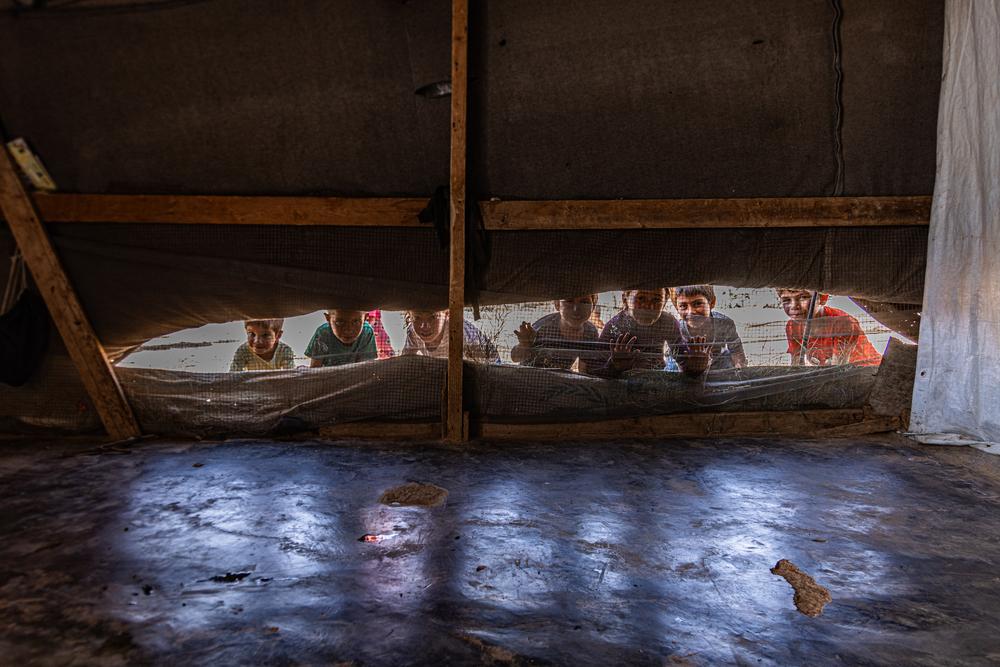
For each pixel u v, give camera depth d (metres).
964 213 3.74
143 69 3.35
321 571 2.24
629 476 3.37
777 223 3.79
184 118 3.47
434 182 3.73
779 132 3.68
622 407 4.16
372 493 3.07
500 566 2.30
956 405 3.94
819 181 3.79
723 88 3.59
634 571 2.28
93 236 3.63
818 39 3.52
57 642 1.79
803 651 1.81
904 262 3.93
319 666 1.69
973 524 2.74
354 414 4.09
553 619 1.95
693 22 3.46
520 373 4.08
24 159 3.42
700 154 3.72
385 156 3.66
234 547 2.44
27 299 3.72
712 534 2.62
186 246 3.71
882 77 3.61
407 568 2.27
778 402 4.24
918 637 1.88
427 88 3.49
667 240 3.87
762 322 4.28
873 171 3.78
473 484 3.22
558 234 3.83
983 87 3.60
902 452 3.82
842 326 4.24
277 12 3.29
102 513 2.77
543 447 3.94
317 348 4.54
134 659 1.72
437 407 4.11
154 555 2.36
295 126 3.55
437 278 3.91
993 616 2.00
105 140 3.47
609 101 3.60
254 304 3.94
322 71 3.44
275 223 3.67
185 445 3.90
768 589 2.16
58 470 3.36
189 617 1.93
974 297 3.80
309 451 3.79
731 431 4.25
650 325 4.14
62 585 2.12
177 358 4.13
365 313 4.46
